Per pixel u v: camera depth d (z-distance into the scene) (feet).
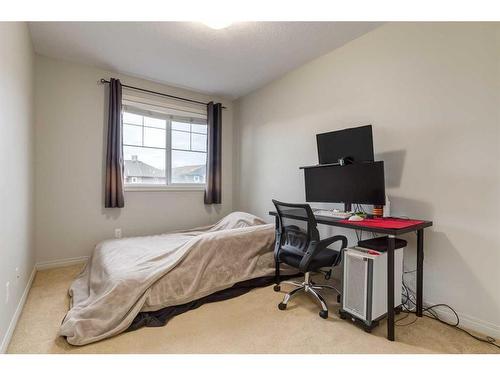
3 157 4.81
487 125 5.48
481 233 5.57
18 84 6.11
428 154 6.39
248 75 10.62
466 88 5.77
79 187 9.72
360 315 5.65
